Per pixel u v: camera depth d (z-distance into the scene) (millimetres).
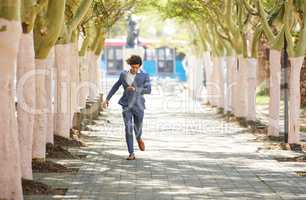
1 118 14125
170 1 47250
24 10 16312
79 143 26672
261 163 22156
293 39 28594
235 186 17672
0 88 14062
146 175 19375
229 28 37750
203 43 57844
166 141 29141
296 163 22203
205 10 43500
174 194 16422
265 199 15859
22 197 14523
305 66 49438
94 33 46625
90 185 17562
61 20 18703
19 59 16641
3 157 14180
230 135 31906
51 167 20000
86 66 40688
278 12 28141
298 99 26219
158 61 96250
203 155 24297
